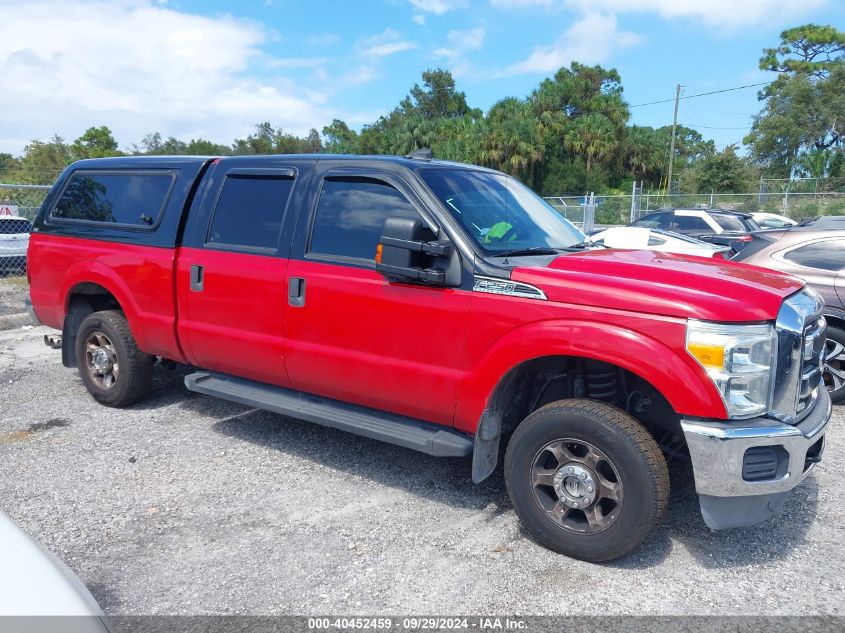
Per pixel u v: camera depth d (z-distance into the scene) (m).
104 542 3.49
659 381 3.02
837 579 3.20
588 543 3.25
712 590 3.10
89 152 59.31
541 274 3.36
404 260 3.55
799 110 46.81
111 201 5.38
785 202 26.64
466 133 59.59
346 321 3.96
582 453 3.32
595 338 3.14
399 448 4.82
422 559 3.35
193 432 5.07
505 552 3.42
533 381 3.87
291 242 4.25
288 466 4.47
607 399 3.56
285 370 4.33
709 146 83.12
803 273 5.84
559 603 2.99
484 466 3.62
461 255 3.58
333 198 4.15
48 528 3.62
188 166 4.96
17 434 5.02
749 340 2.97
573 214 24.77
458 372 3.59
